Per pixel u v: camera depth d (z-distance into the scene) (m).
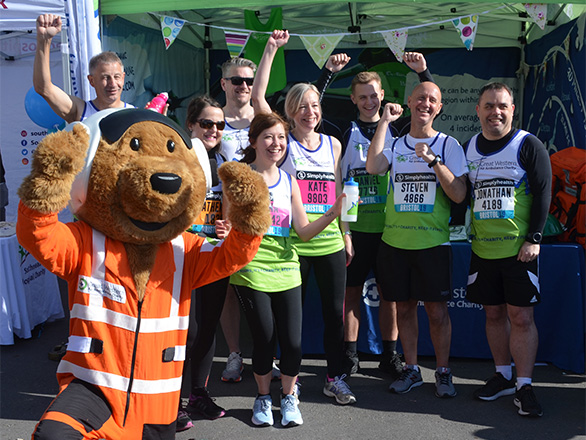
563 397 3.99
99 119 2.26
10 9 4.56
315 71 8.41
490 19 7.62
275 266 3.46
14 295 5.02
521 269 3.79
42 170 1.99
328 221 3.49
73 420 2.09
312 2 4.57
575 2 4.44
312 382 4.30
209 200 3.66
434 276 3.95
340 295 3.86
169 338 2.32
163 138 2.29
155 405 2.28
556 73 6.36
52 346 5.10
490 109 3.80
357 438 3.43
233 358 4.34
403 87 8.30
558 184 4.80
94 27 4.64
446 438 3.42
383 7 7.41
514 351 3.82
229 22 7.96
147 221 2.20
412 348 4.16
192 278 2.44
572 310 4.41
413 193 3.97
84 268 2.24
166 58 7.06
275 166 3.58
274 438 3.43
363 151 4.44
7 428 3.55
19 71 8.21
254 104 3.99
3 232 5.07
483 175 3.89
